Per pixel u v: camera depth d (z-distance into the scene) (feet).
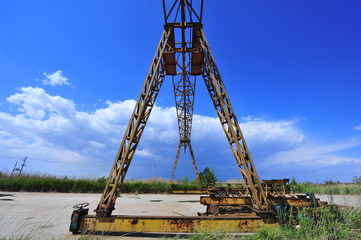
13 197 48.88
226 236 15.72
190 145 101.35
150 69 25.18
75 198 50.78
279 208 17.98
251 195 20.99
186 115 89.25
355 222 17.57
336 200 39.27
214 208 29.71
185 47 32.50
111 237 17.11
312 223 16.49
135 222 17.61
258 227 17.48
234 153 23.13
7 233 18.08
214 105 26.25
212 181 104.94
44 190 69.97
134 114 22.68
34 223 22.47
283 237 14.98
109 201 19.16
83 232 17.63
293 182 83.66
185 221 17.47
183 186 96.27
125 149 21.17
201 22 28.27
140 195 74.49
